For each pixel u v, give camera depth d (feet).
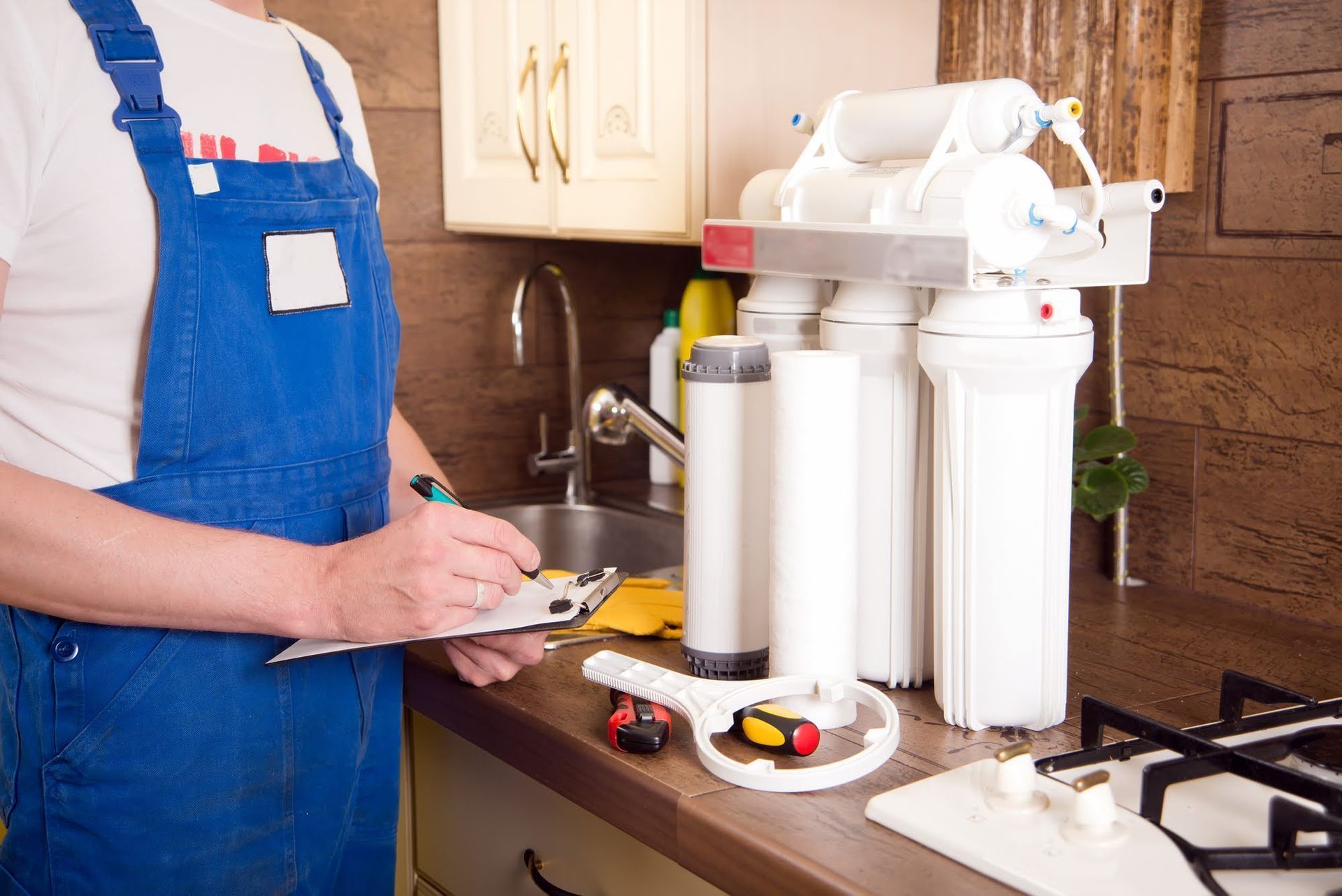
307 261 3.47
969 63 4.97
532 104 5.79
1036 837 2.59
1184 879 2.40
